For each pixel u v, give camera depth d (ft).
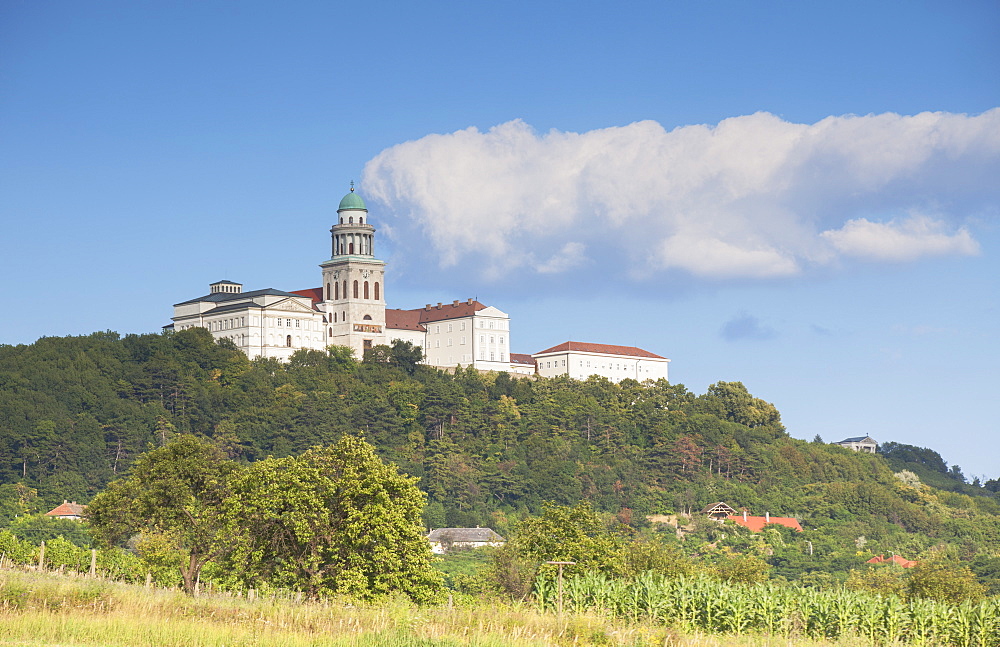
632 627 254.88
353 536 323.16
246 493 341.82
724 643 248.11
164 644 209.15
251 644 213.46
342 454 343.05
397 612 247.09
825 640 263.49
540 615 258.57
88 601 236.84
